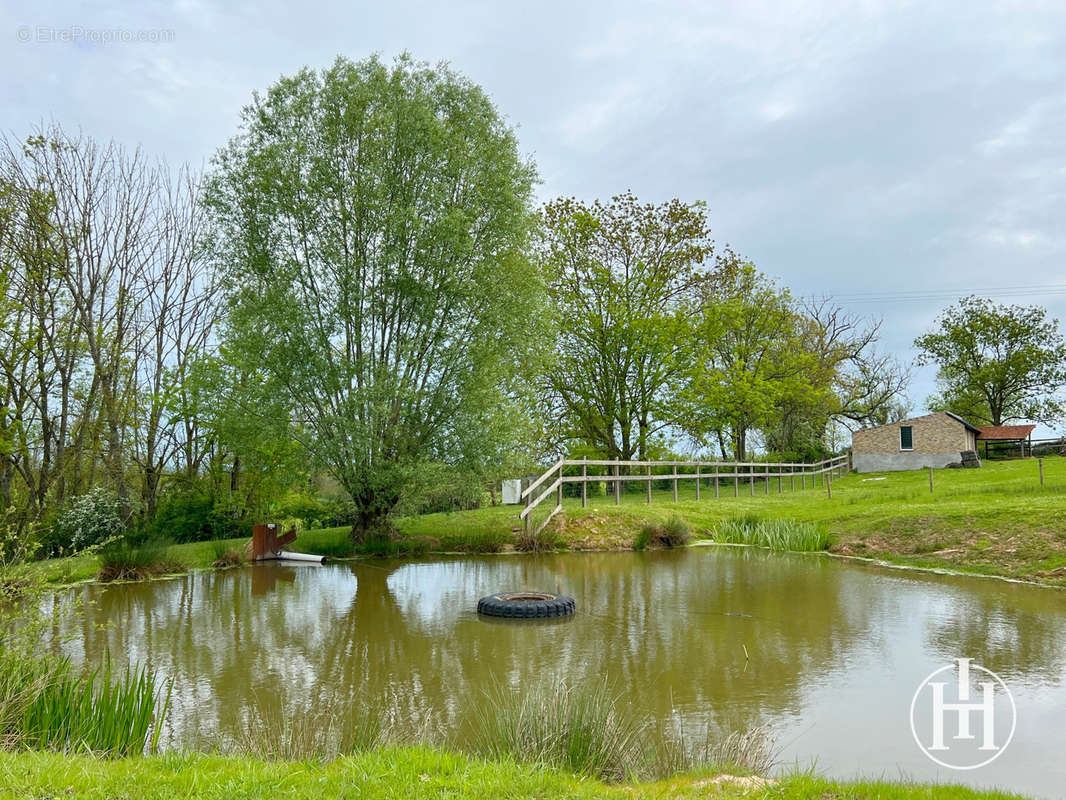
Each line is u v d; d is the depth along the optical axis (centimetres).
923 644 925
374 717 691
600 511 2117
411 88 1984
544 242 3519
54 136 2386
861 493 2745
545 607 1129
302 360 1823
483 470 1883
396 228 1817
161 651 951
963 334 5919
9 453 2161
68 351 2319
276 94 1923
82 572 1542
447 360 1886
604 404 3519
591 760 530
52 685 591
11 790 413
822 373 4697
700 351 3556
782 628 1030
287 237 1908
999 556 1477
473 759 520
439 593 1349
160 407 2486
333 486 2381
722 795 455
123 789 424
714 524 2183
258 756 547
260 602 1280
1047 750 596
